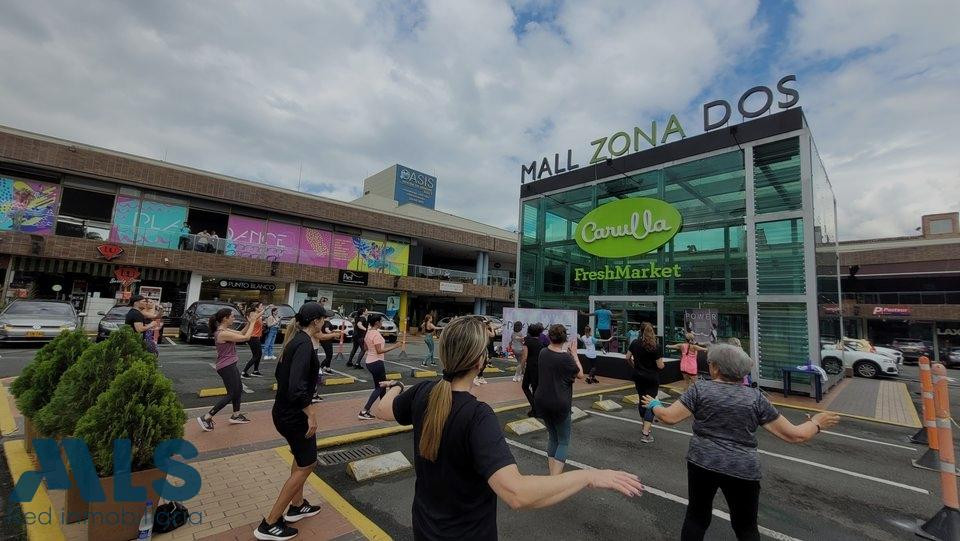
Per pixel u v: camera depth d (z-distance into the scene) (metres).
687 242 13.54
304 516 3.32
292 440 2.99
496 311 33.12
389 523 3.44
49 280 16.83
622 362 11.62
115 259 17.19
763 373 11.34
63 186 17.20
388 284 25.83
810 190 11.04
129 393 3.04
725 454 2.60
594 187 16.19
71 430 3.18
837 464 5.43
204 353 12.23
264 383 8.41
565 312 13.55
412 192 47.66
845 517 3.96
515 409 7.48
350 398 7.55
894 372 15.49
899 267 28.55
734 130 12.52
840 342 16.03
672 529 3.53
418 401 1.74
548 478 1.41
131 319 5.91
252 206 21.64
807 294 10.85
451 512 1.52
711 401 2.74
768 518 3.91
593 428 6.60
